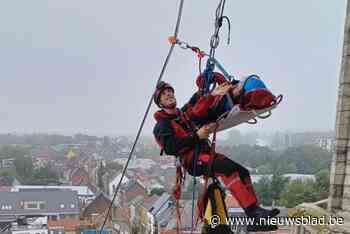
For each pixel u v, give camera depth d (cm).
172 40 696
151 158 11656
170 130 588
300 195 2402
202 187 603
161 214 4594
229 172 572
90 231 5453
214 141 583
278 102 598
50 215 8256
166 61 718
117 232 5572
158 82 605
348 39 1163
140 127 829
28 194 8544
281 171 4497
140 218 5803
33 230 6894
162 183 8369
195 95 653
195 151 588
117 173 10750
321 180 2448
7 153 13400
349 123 1145
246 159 5091
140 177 9306
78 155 15038
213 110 593
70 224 6562
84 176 11569
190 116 598
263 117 605
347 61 1157
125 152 15425
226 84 606
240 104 588
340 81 1171
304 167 4512
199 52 672
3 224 7750
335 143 1167
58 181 11800
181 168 625
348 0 1165
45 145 17075
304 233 1205
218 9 655
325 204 1242
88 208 6988
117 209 6356
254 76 600
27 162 12781
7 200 8306
